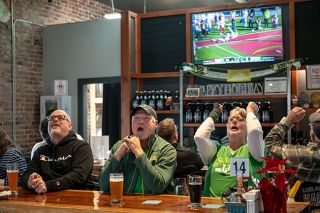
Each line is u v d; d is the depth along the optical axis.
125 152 2.81
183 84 6.55
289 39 5.96
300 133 5.73
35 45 7.75
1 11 7.08
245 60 6.18
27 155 7.55
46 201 2.56
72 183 3.12
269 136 3.03
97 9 9.09
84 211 2.28
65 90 7.55
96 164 5.43
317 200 2.79
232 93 6.13
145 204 2.40
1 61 7.10
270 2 6.02
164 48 6.65
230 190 2.40
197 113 6.22
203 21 6.38
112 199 2.43
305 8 5.88
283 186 2.09
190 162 4.11
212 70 6.11
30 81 7.65
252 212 2.01
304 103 5.74
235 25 6.20
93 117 8.44
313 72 5.80
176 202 2.46
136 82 6.84
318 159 2.73
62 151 3.37
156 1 8.99
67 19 8.30
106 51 7.45
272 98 6.05
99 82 7.49
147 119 2.96
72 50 7.71
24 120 7.52
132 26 6.76
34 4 7.67
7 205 2.50
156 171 2.72
